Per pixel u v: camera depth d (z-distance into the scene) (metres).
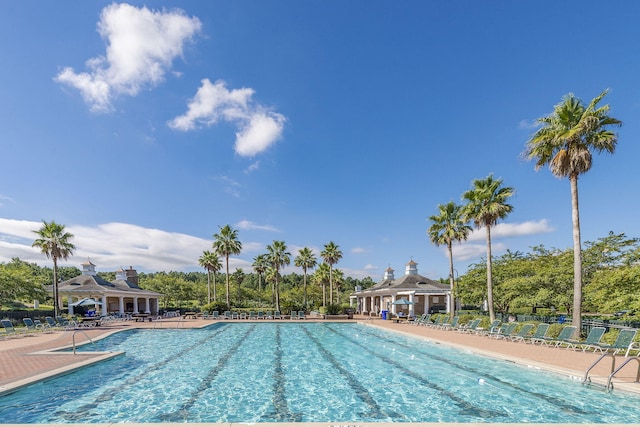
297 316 38.12
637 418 7.19
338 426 5.73
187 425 5.68
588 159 16.12
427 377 10.84
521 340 17.58
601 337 13.12
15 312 28.95
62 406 8.04
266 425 5.68
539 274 25.73
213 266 53.06
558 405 8.04
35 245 31.67
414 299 40.28
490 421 7.17
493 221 24.17
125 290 41.59
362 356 14.59
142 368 12.12
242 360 13.69
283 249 51.78
